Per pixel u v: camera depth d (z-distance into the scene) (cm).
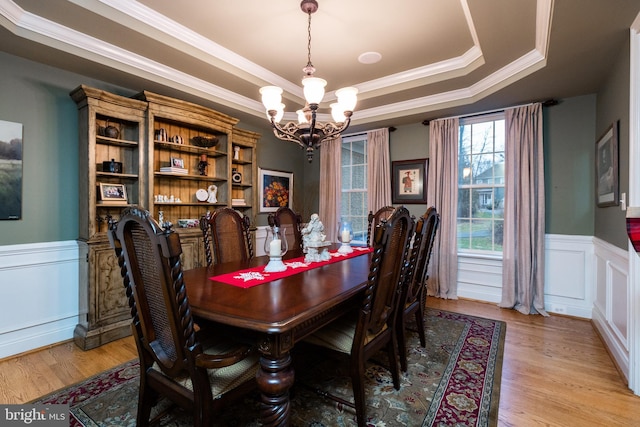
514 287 346
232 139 391
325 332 178
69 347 257
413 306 239
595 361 231
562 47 225
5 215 238
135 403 182
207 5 225
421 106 377
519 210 344
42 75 254
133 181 300
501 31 231
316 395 190
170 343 129
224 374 135
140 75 278
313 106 212
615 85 243
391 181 441
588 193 317
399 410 176
